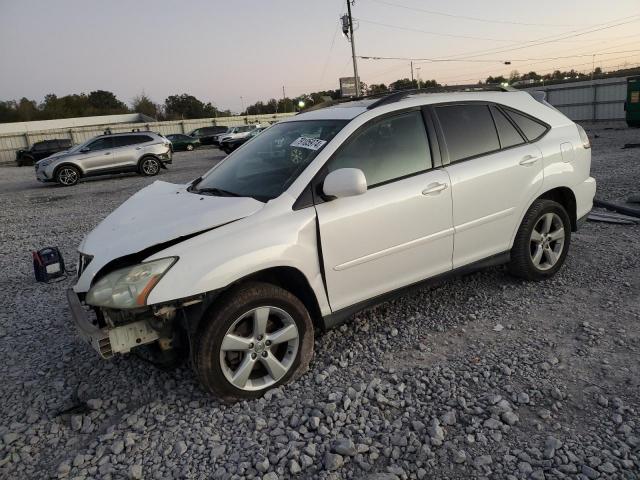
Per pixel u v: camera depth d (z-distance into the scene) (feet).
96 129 140.05
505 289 14.39
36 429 9.65
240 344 9.64
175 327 9.93
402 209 11.32
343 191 9.82
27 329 14.32
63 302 16.30
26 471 8.53
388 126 11.68
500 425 8.57
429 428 8.55
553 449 7.88
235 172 12.29
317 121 12.26
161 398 10.33
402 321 12.89
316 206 10.43
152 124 150.00
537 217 13.85
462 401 9.26
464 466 7.79
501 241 13.43
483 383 9.87
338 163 10.84
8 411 10.32
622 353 10.57
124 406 10.18
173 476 8.09
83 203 40.24
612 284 14.15
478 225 12.75
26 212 37.81
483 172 12.64
